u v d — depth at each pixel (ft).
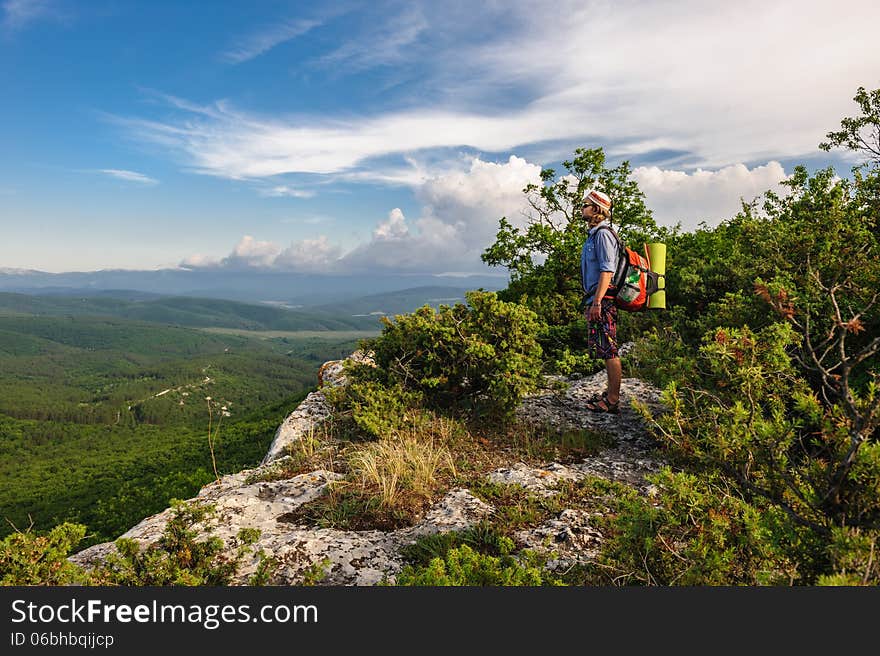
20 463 399.03
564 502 14.01
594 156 45.14
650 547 8.42
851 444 6.97
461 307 22.48
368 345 24.48
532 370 20.80
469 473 16.58
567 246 43.45
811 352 8.23
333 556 11.35
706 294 26.91
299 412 23.99
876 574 6.09
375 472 15.49
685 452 9.50
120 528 67.62
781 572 7.63
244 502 14.44
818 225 17.22
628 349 28.86
